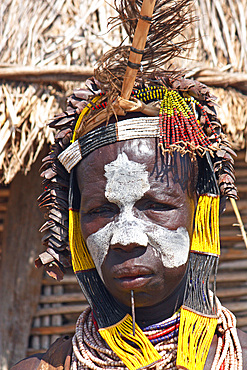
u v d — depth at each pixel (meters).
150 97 5.25
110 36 8.38
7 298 10.52
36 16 8.55
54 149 5.55
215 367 4.98
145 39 4.73
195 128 5.09
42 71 8.15
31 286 10.57
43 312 10.65
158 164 4.98
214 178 5.24
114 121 5.15
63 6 8.62
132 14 5.04
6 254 10.66
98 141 5.09
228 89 8.77
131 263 4.84
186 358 4.98
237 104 8.77
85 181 5.16
